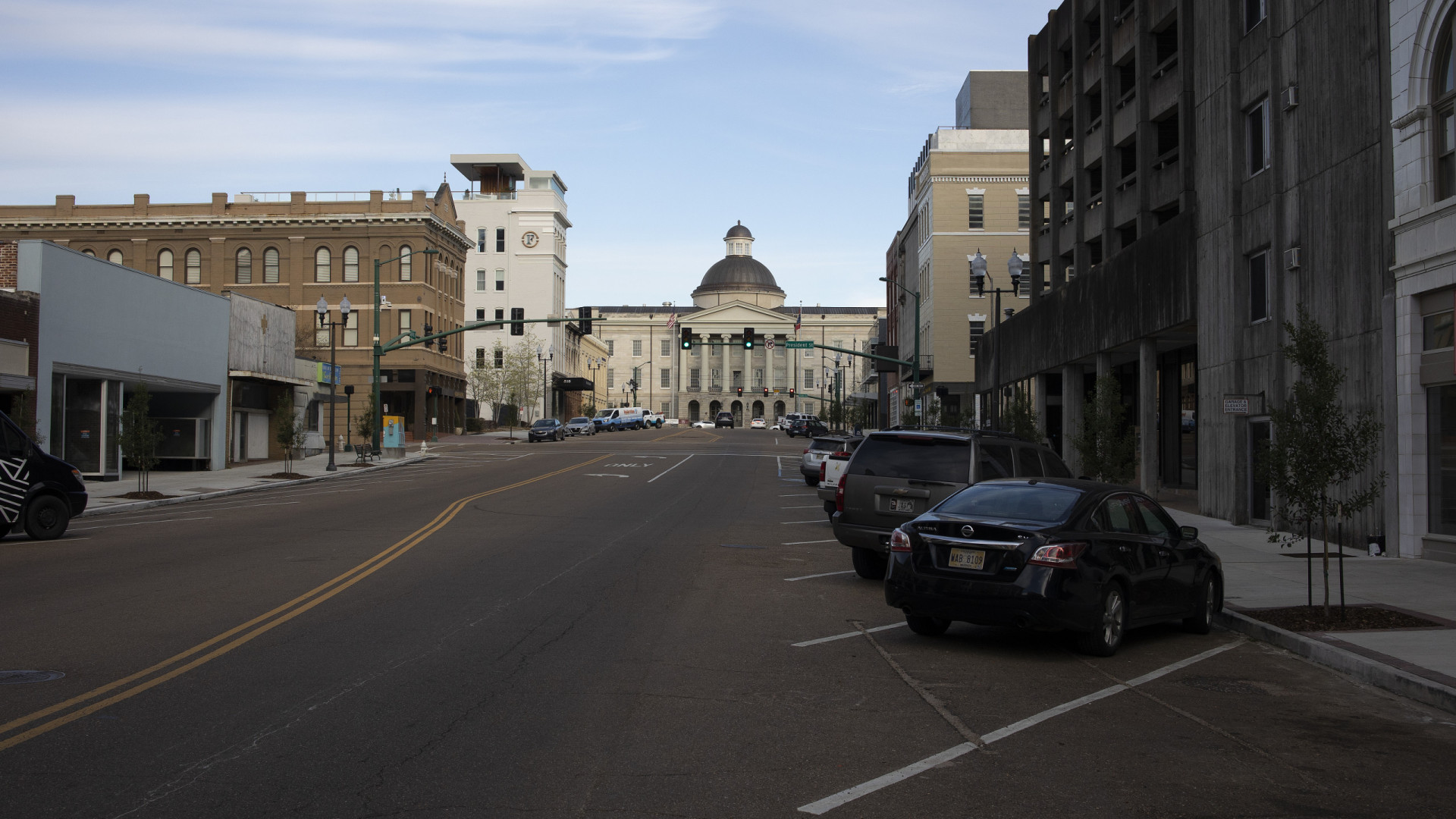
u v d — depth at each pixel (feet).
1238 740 22.52
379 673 26.37
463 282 271.90
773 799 17.90
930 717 23.71
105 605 36.01
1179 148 90.17
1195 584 35.96
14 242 94.53
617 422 315.99
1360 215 57.77
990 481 34.94
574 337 408.46
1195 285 81.00
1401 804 18.53
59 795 17.29
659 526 67.97
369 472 132.36
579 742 20.90
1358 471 36.14
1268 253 68.95
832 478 75.56
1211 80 77.66
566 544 56.03
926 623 33.71
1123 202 105.09
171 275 233.35
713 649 30.55
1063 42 124.16
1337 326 60.39
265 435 148.97
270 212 235.40
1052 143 127.95
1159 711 25.03
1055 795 18.44
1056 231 126.93
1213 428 77.00
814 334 546.26
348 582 41.83
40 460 57.93
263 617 33.78
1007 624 30.19
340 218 230.89
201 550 52.80
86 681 25.13
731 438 273.33
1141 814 17.61
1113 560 31.50
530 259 347.36
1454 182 50.42
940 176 200.34
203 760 19.27
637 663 28.32
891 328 279.08
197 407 129.70
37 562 48.14
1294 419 36.42
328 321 232.32
